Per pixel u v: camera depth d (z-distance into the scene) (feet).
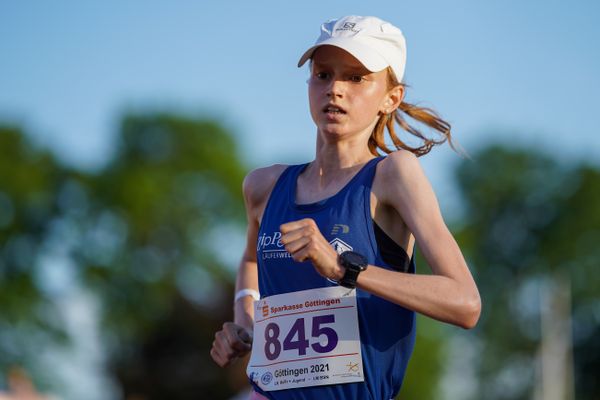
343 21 34.99
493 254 401.49
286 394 33.09
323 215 33.32
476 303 31.07
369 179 33.50
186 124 362.12
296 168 36.01
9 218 340.80
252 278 39.75
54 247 344.08
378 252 32.94
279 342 33.42
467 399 374.02
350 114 34.01
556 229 399.03
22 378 56.59
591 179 402.93
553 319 380.17
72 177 350.64
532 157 411.13
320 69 34.53
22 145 351.67
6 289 330.75
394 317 33.04
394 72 34.91
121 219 344.08
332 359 32.53
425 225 32.27
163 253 344.49
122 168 353.31
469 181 410.11
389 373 33.19
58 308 333.83
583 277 393.50
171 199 349.82
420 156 38.09
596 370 381.60
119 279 336.08
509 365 378.53
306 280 33.24
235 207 358.84
